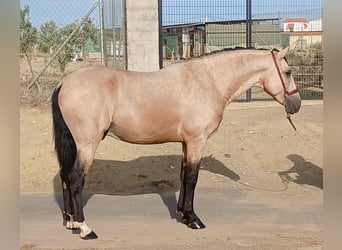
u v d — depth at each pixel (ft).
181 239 17.47
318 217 20.25
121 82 17.88
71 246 16.56
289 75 19.67
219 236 17.83
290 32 44.14
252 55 19.47
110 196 23.29
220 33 44.73
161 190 24.30
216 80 19.03
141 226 18.99
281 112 35.37
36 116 31.17
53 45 40.09
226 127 31.96
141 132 18.15
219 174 26.18
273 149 29.07
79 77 17.44
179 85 18.44
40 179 24.89
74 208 17.29
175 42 50.16
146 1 36.76
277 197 23.22
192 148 18.60
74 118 17.07
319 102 39.14
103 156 26.63
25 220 19.58
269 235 17.95
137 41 36.91
